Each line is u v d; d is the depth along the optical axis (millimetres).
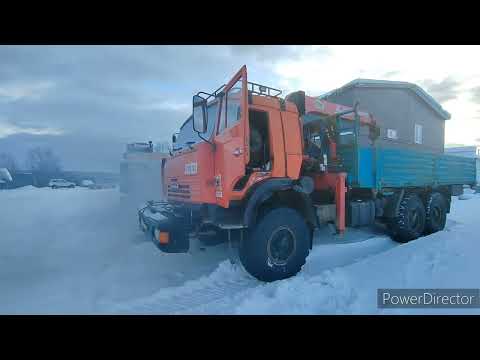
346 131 5664
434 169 6832
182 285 3814
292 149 4250
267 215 3947
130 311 3094
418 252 4516
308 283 3555
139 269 4477
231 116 3896
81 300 3422
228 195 3621
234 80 3824
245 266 3957
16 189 28328
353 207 5289
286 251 4027
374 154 5508
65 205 12016
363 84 14555
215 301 3258
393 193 6043
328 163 5496
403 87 15820
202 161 3775
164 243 3955
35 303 3338
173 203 4922
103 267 4578
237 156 3619
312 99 5715
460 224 7633
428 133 18500
